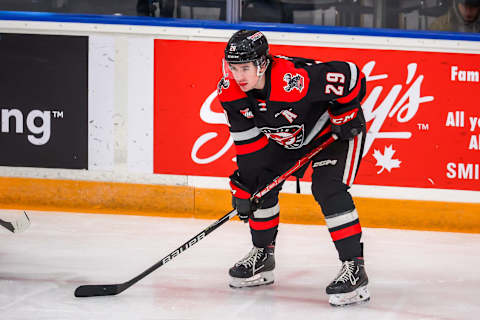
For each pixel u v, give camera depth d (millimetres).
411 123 12320
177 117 12633
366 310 7855
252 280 8664
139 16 12812
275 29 12367
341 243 7969
